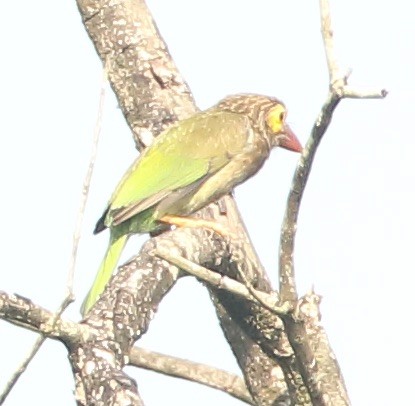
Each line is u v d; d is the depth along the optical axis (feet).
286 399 38.32
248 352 38.40
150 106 42.45
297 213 29.37
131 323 32.24
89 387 29.76
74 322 29.81
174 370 39.04
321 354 35.04
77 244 26.37
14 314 28.43
